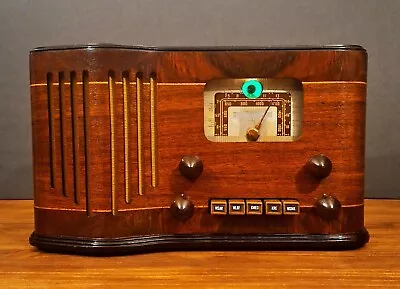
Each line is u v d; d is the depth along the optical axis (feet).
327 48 2.43
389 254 2.42
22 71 3.96
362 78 2.47
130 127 2.43
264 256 2.40
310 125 2.46
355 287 1.98
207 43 3.92
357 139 2.48
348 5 3.88
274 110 2.51
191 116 2.47
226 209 2.44
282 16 3.89
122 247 2.39
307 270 2.19
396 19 3.89
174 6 3.90
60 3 3.92
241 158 2.48
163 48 2.46
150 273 2.16
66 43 3.93
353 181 2.49
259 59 2.45
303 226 2.49
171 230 2.50
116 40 3.93
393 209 3.51
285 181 2.48
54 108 2.43
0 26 3.94
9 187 4.05
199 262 2.31
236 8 3.89
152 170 2.47
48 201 2.46
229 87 2.52
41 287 1.99
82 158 2.41
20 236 2.79
